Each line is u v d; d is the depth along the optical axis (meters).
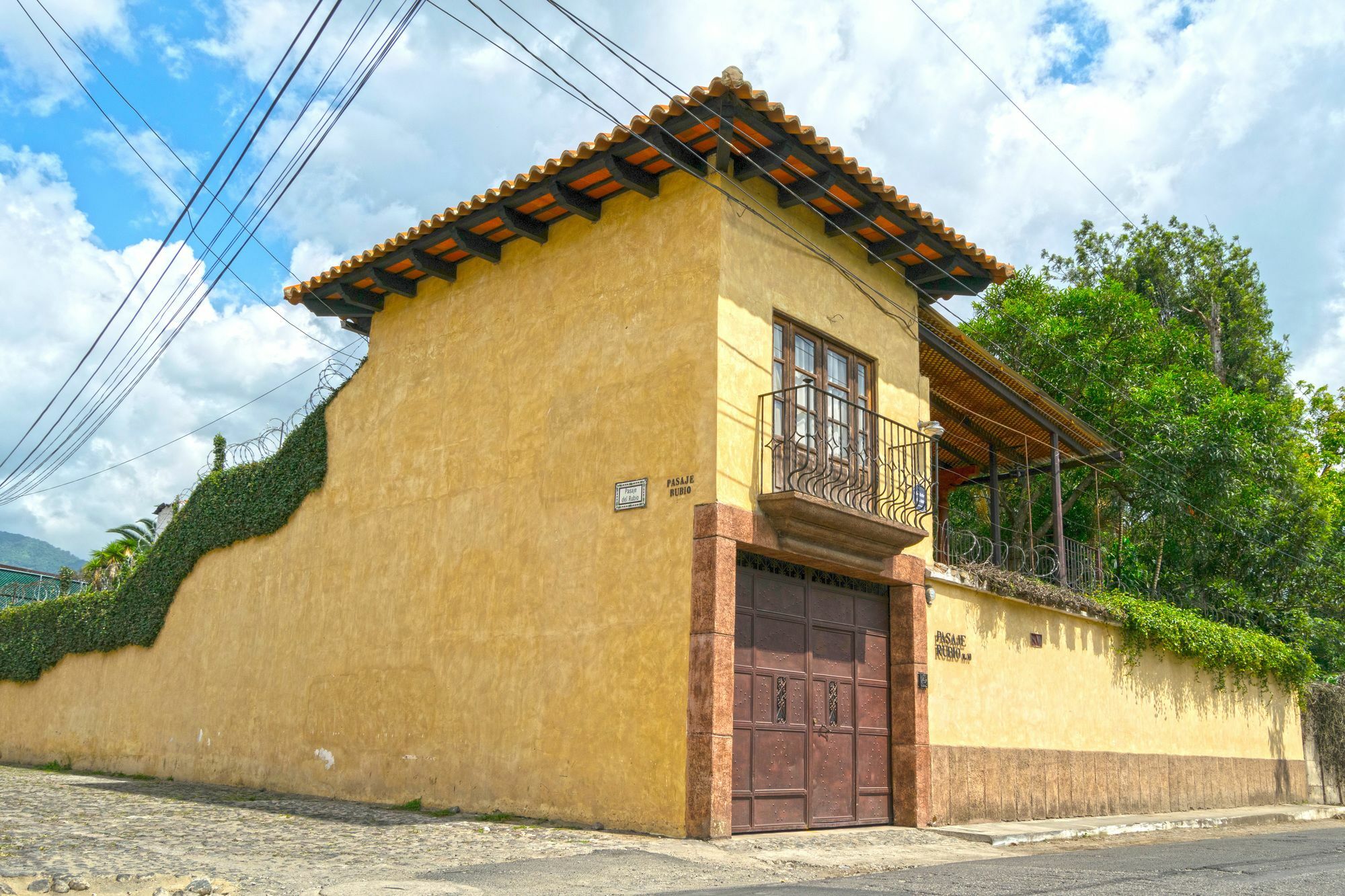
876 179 11.62
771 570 11.27
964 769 13.05
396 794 12.73
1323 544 23.59
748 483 10.70
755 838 9.93
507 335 13.05
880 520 11.49
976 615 13.91
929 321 14.77
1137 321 25.08
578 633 11.18
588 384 11.85
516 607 11.95
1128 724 16.56
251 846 8.84
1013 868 8.91
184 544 18.03
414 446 13.99
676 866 8.21
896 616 12.75
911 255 13.08
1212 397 23.44
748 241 11.33
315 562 15.12
